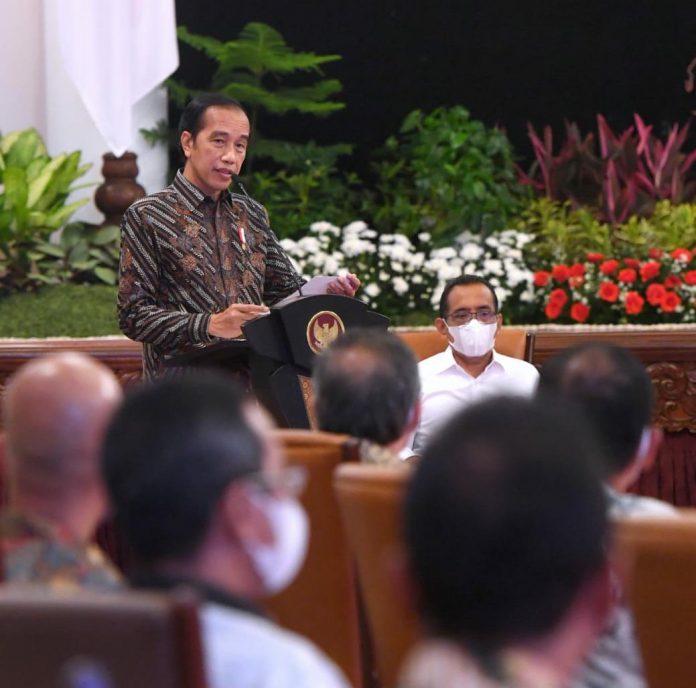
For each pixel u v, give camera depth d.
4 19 19.56
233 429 3.74
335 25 21.12
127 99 17.31
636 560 4.71
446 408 10.87
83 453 4.27
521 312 15.66
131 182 17.61
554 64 21.33
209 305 9.80
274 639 3.53
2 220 16.39
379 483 5.27
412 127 19.05
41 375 4.35
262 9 20.97
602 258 15.62
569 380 5.37
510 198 17.91
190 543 3.65
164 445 3.69
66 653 3.20
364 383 6.34
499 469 2.86
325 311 8.91
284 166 20.45
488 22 21.25
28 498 4.33
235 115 9.78
